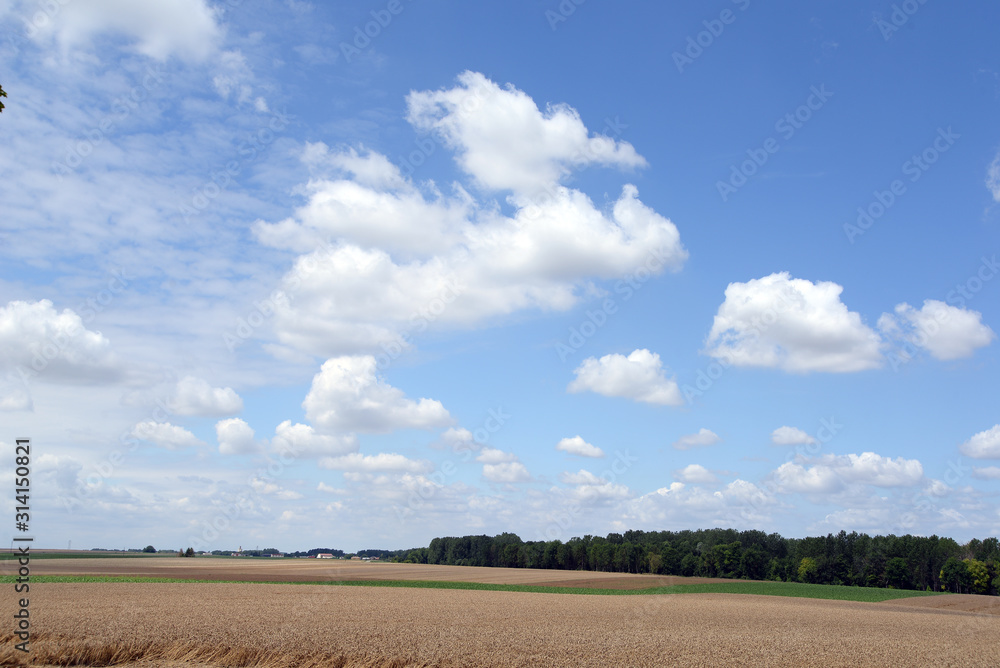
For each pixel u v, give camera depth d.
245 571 91.69
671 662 24.14
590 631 32.62
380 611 39.38
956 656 27.55
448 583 75.62
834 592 80.56
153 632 25.59
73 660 21.41
